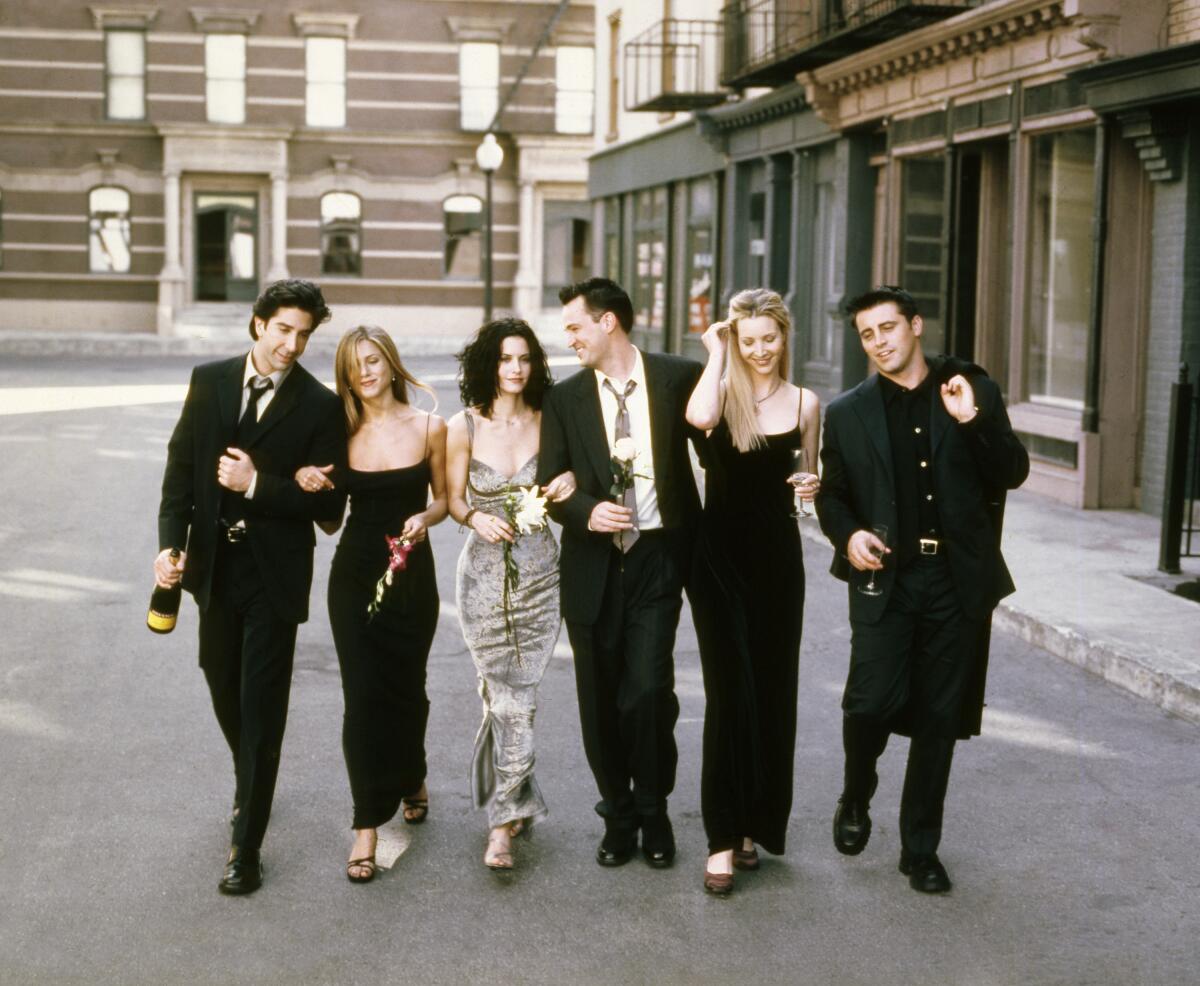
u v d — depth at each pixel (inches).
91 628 354.3
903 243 674.8
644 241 1164.5
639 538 205.8
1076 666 324.8
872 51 650.8
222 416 201.5
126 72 1616.6
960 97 601.3
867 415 197.3
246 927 188.9
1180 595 379.6
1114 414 503.5
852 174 738.2
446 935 186.7
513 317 213.0
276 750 203.6
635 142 1145.4
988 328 609.0
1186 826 227.8
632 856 213.6
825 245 800.3
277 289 201.8
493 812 209.0
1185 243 464.1
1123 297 498.6
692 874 207.3
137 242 1627.7
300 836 221.6
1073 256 525.7
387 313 1669.5
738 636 199.0
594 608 204.5
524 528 201.6
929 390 197.3
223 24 1612.9
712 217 981.2
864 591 198.1
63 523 502.9
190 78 1617.9
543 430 209.3
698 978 174.6
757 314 198.4
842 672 320.5
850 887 202.8
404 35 1641.2
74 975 174.4
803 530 506.3
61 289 1627.7
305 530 205.8
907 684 198.7
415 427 212.1
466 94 1657.2
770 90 855.1
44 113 1604.3
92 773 249.1
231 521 203.3
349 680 207.0
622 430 205.0
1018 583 381.7
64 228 1621.6
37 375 1179.3
